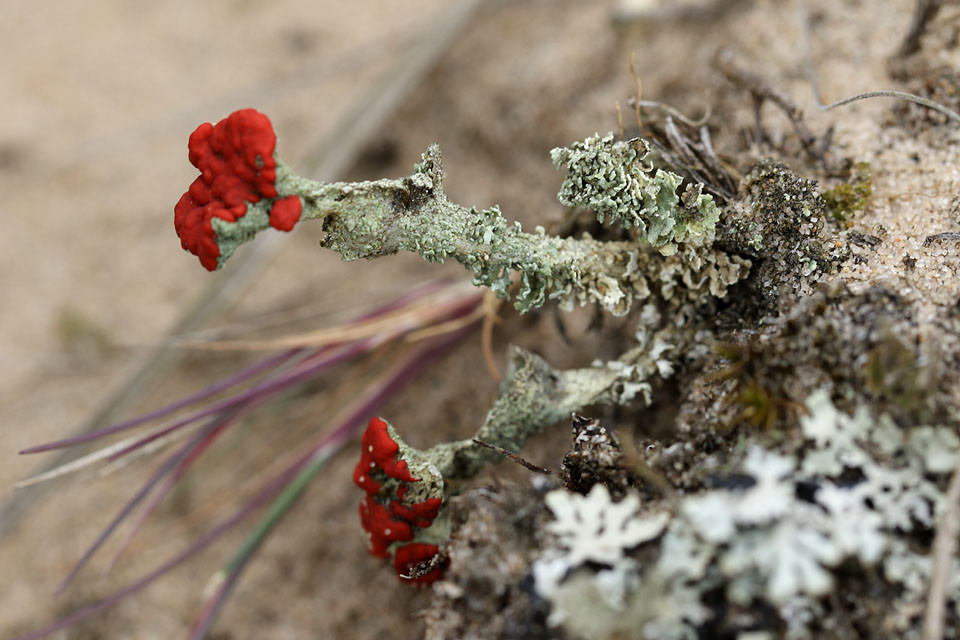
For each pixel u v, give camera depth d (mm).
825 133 115
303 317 134
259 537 123
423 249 103
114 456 117
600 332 120
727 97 122
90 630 128
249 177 99
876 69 119
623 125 115
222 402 120
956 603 96
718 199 107
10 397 152
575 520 97
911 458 97
